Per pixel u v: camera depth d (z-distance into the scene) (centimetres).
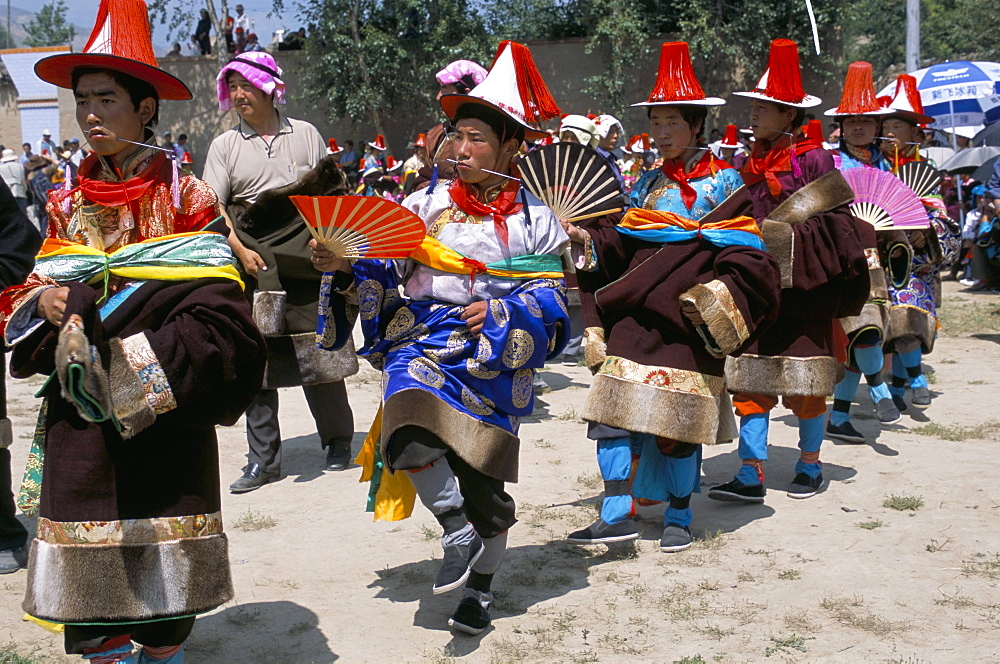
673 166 506
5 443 496
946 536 532
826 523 558
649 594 464
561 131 822
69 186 341
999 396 862
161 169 335
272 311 621
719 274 481
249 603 459
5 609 455
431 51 2838
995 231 1119
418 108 2906
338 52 2791
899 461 672
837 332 621
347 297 411
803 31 2609
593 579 484
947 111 1681
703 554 514
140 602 314
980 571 484
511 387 410
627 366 490
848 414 733
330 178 616
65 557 312
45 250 333
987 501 588
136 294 320
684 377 485
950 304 1375
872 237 712
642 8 2744
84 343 291
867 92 773
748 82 2703
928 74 1683
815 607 446
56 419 321
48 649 416
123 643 326
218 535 334
